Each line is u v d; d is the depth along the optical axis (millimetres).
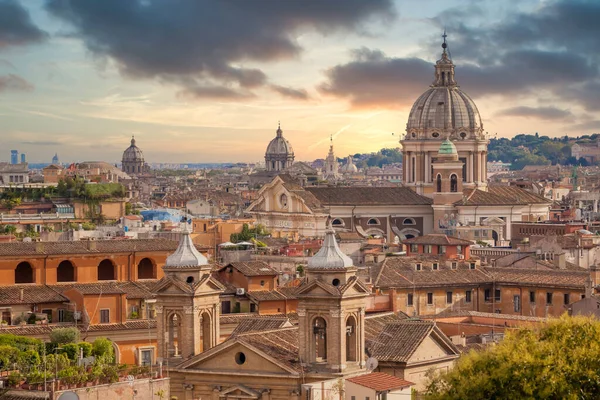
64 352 170500
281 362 152250
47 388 143500
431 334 159250
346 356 153125
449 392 132375
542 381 130000
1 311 194500
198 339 159500
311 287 152250
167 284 159625
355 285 152750
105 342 177500
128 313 198125
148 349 191125
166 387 152250
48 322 194875
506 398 130375
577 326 138625
